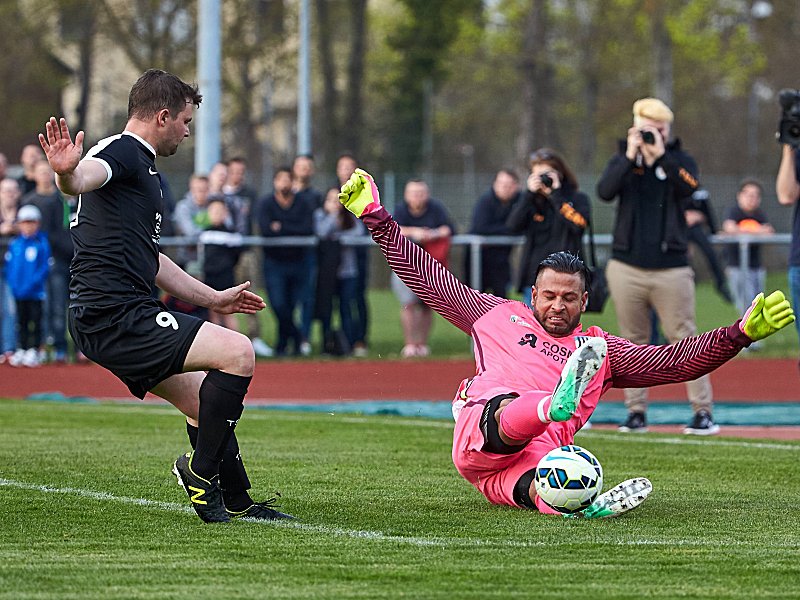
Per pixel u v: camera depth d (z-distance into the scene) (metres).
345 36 146.00
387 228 17.64
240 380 15.52
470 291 17.91
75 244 15.72
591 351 14.87
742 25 143.12
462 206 84.50
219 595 12.09
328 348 45.72
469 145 166.00
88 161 15.01
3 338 44.25
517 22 139.12
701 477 20.72
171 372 15.48
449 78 143.75
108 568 13.33
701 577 13.00
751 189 51.16
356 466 21.73
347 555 14.04
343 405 33.81
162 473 20.62
